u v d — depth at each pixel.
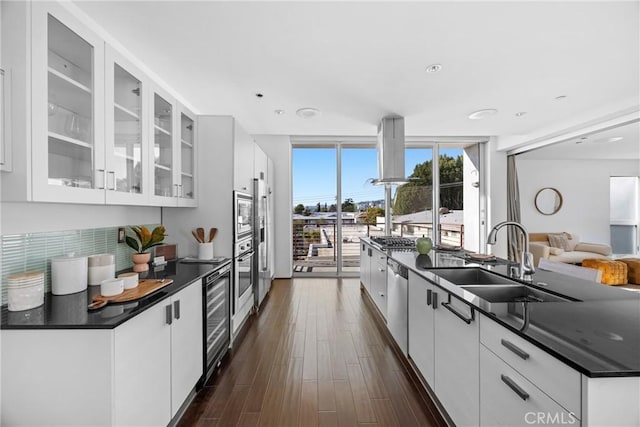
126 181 1.83
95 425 1.16
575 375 0.80
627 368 0.76
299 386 2.07
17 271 1.47
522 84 2.85
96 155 1.51
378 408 1.84
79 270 1.61
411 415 1.78
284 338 2.85
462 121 4.08
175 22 1.87
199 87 2.89
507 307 1.24
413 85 2.87
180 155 2.40
